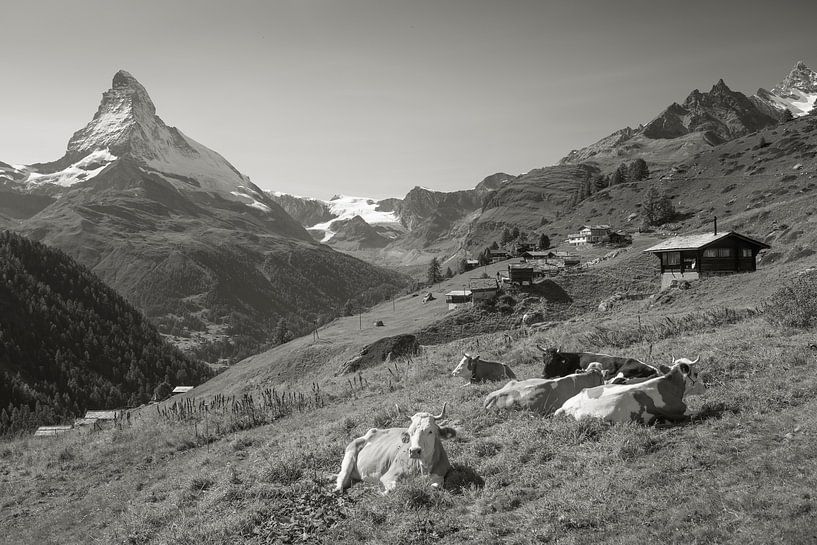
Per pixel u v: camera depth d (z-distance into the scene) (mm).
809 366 15016
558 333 36094
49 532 17422
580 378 15484
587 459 11500
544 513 9828
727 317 27531
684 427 12297
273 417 26484
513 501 10648
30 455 28266
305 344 124562
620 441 11734
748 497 8797
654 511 9172
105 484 21594
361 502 11867
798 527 7844
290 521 11891
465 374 22703
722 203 172375
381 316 153000
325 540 10742
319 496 12844
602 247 163000
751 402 12891
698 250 75812
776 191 159500
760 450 10367
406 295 194625
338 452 15906
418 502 11148
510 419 14922
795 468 9398
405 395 22781
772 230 103500
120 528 15172
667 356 19750
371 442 13508
